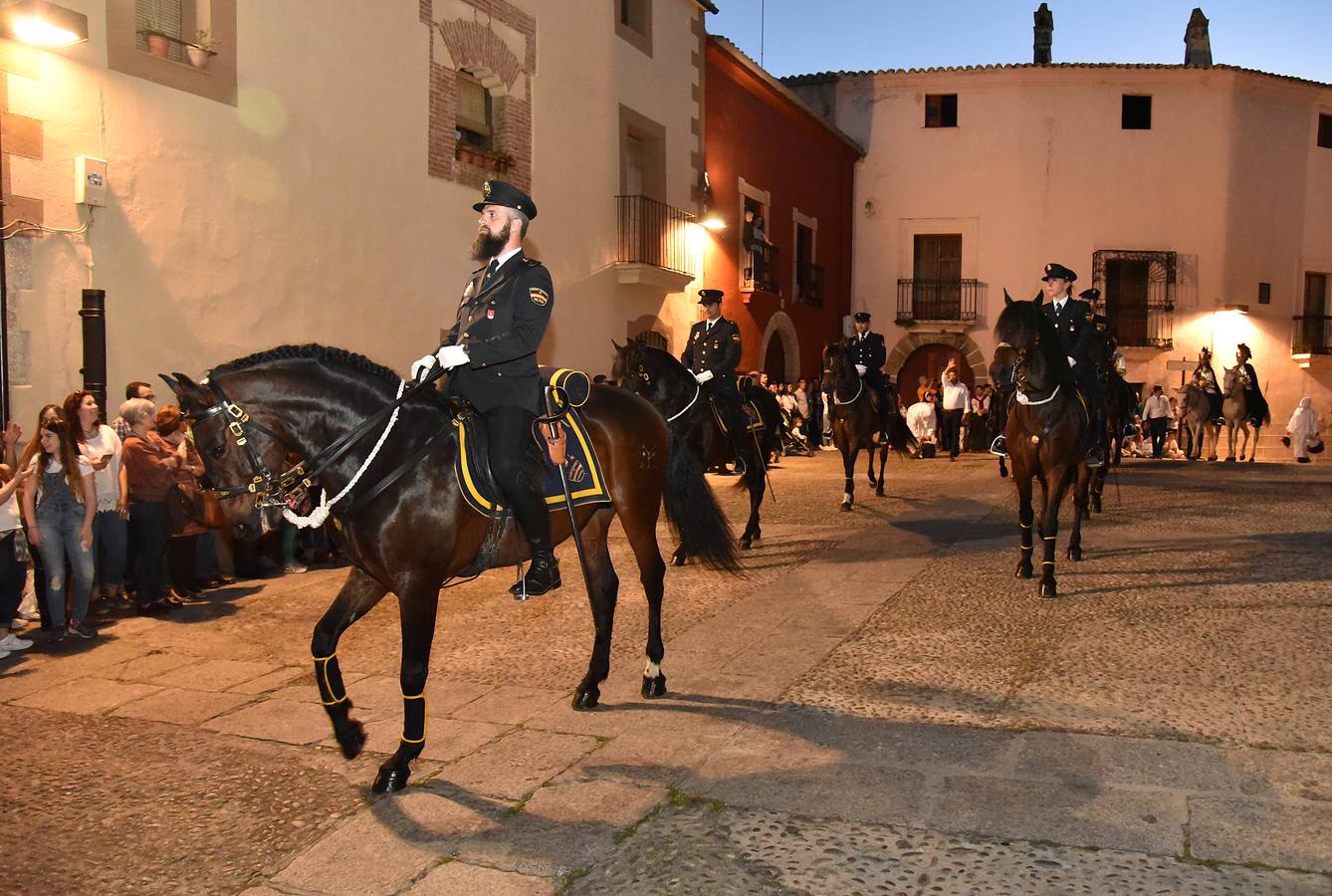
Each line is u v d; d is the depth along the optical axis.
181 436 8.27
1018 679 5.64
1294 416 24.20
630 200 17.47
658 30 18.55
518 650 6.58
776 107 24.12
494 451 4.57
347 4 11.66
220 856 3.86
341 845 3.90
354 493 4.31
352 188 11.78
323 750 4.93
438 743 4.93
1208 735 4.74
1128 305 29.03
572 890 3.53
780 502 13.45
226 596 8.46
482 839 3.90
